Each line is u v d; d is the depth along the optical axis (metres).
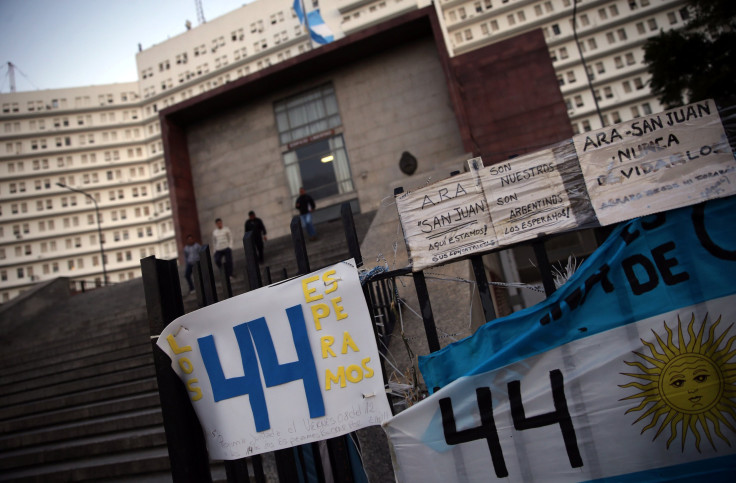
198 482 3.10
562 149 2.80
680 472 2.48
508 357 2.71
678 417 2.51
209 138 17.27
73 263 70.62
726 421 2.46
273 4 68.06
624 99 55.12
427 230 2.96
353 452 3.18
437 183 2.97
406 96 15.55
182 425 3.12
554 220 2.77
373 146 15.64
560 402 2.63
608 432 2.56
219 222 10.63
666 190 2.63
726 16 15.78
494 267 9.62
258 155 16.73
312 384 2.92
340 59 15.89
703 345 2.53
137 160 75.12
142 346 7.46
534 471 2.60
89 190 73.06
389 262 5.25
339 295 2.90
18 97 73.69
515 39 15.31
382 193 15.37
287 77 16.31
